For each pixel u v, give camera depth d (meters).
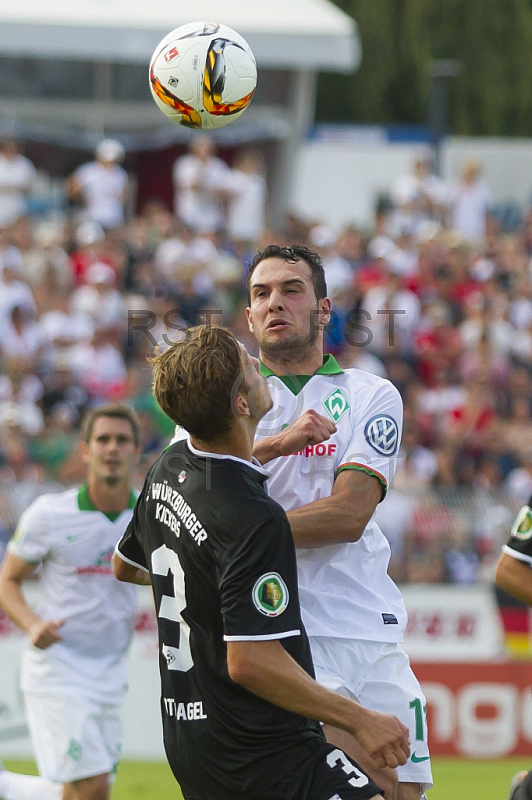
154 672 30.98
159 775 28.19
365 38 100.50
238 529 11.66
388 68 101.19
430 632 33.34
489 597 33.53
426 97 100.62
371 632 14.99
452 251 55.16
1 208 55.16
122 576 13.84
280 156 67.12
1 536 31.75
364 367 43.84
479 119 103.88
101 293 46.47
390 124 103.00
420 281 52.97
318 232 55.69
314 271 15.15
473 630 33.50
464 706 31.83
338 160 71.12
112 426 20.58
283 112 66.50
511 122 104.62
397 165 71.31
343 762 11.97
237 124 66.50
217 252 52.28
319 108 101.94
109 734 20.50
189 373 11.98
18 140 64.12
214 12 62.66
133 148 65.75
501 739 31.78
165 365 12.21
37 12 60.59
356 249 55.12
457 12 102.94
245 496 11.83
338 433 14.95
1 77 63.38
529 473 40.34
